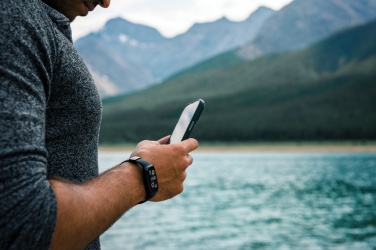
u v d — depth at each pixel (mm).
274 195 35125
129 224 21250
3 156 779
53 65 1001
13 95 818
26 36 874
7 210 764
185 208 27938
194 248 15508
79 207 864
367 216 24672
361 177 53469
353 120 177500
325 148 152250
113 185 971
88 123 1148
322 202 30969
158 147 1101
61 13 1164
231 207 28406
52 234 806
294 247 16250
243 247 16000
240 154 134500
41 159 851
